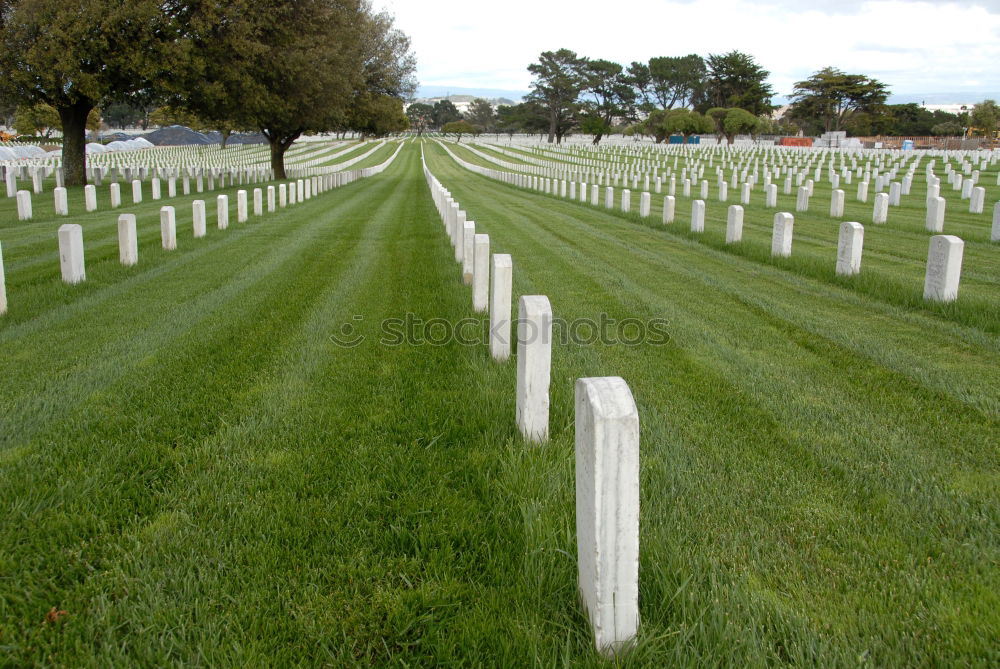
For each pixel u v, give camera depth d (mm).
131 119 132250
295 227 17609
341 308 8555
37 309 8172
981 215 20844
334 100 39438
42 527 3459
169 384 5613
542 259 12742
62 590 3047
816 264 11508
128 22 26859
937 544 3418
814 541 3451
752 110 123188
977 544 3420
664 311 8555
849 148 84688
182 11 29594
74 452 4305
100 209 21688
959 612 2906
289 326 7625
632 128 127312
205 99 30891
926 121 117188
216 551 3309
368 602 3010
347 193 32656
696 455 4387
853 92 111750
